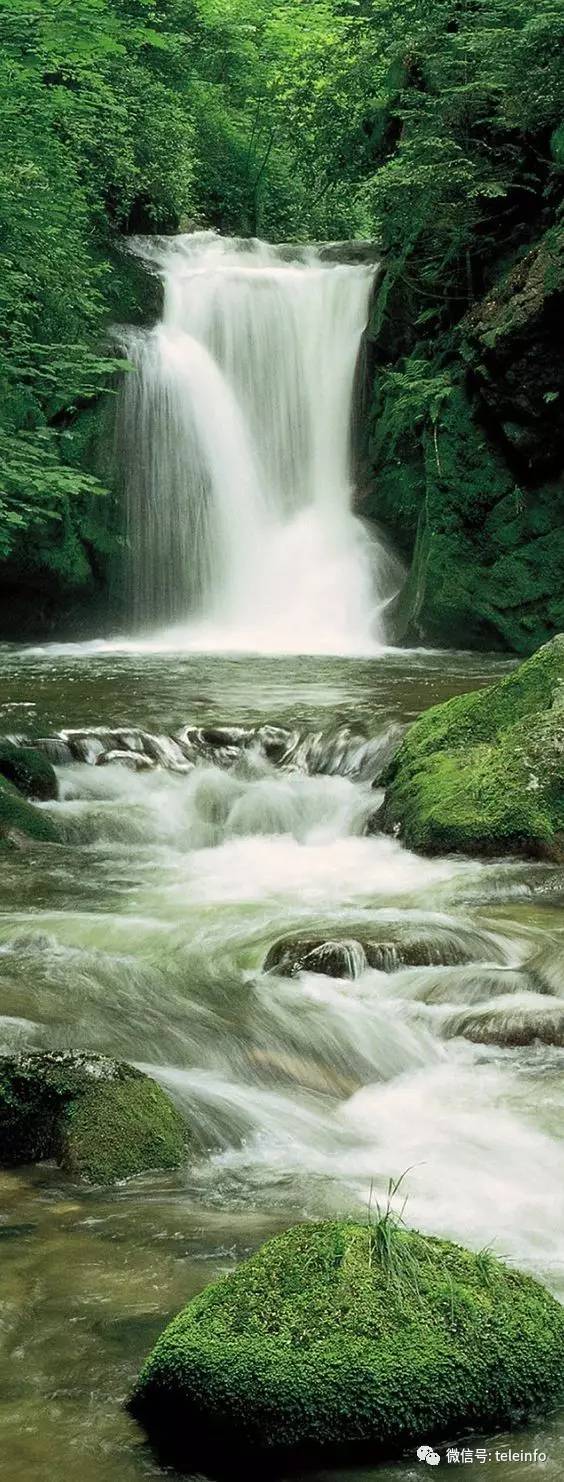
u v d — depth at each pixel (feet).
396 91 69.67
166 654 58.49
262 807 35.12
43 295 63.72
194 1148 16.94
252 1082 19.34
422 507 63.72
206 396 69.87
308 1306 11.34
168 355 69.51
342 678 49.14
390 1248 11.83
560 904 27.12
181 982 22.34
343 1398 10.71
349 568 67.41
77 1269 13.62
